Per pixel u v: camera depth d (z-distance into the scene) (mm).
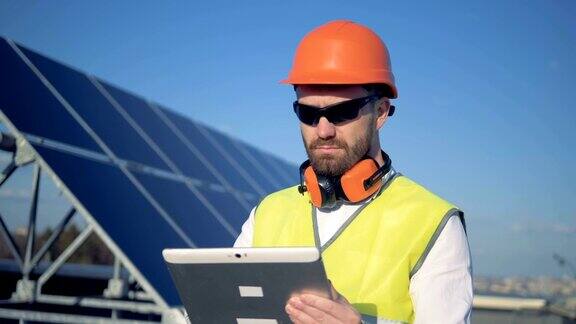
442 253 2275
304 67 2422
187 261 2090
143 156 8438
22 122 6441
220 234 8477
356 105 2346
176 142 10078
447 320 2170
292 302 2000
